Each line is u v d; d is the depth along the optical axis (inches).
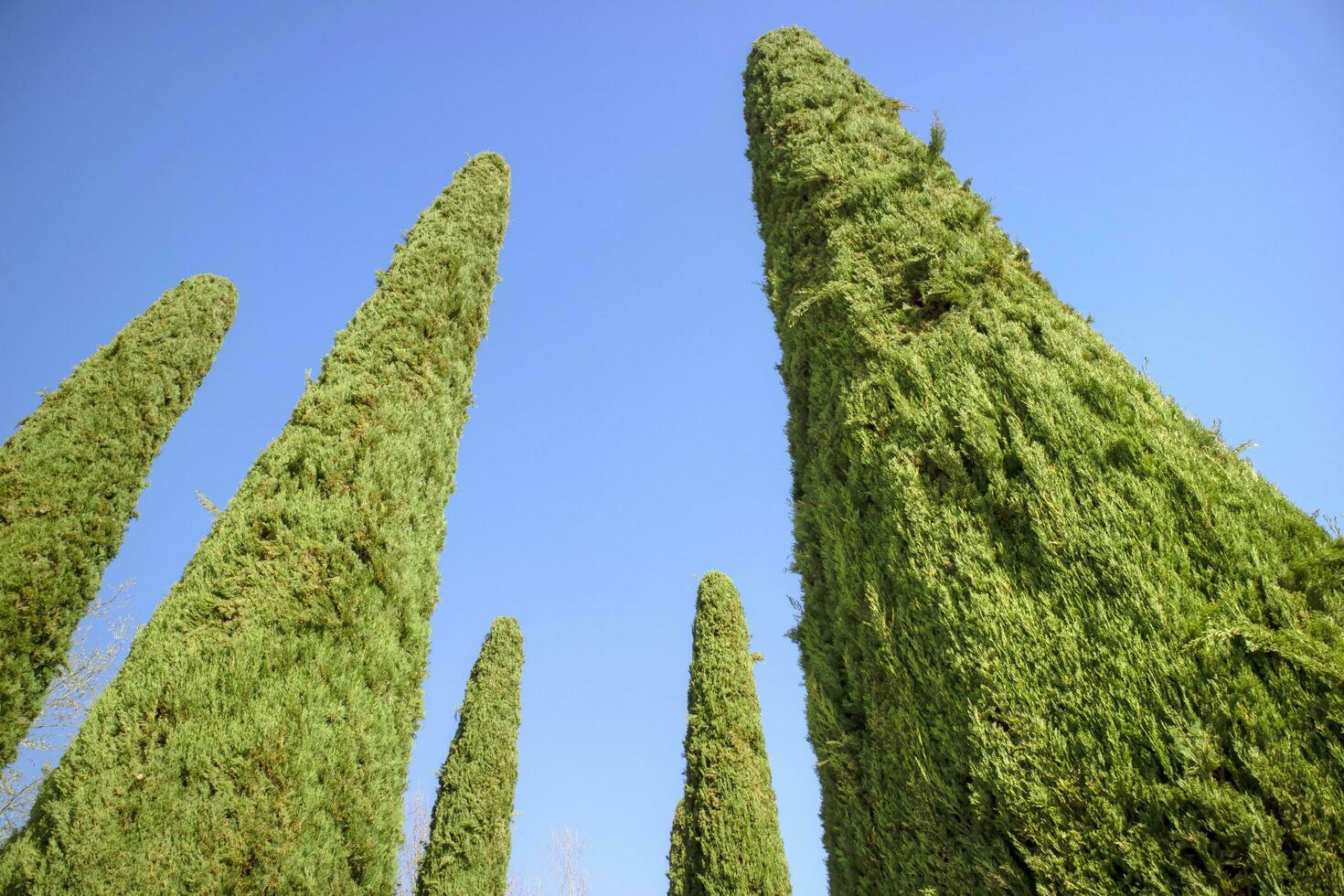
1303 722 98.6
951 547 136.3
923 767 123.7
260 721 172.1
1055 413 141.9
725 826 469.1
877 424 163.9
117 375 374.9
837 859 150.4
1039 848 104.6
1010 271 180.2
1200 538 117.8
